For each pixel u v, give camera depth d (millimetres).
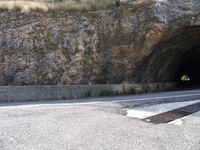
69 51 19812
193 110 10211
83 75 19469
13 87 14617
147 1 21750
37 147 5793
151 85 22406
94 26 20891
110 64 20516
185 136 6816
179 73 38281
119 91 18859
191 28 21828
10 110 10469
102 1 22438
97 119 8641
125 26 20969
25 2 23078
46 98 15438
